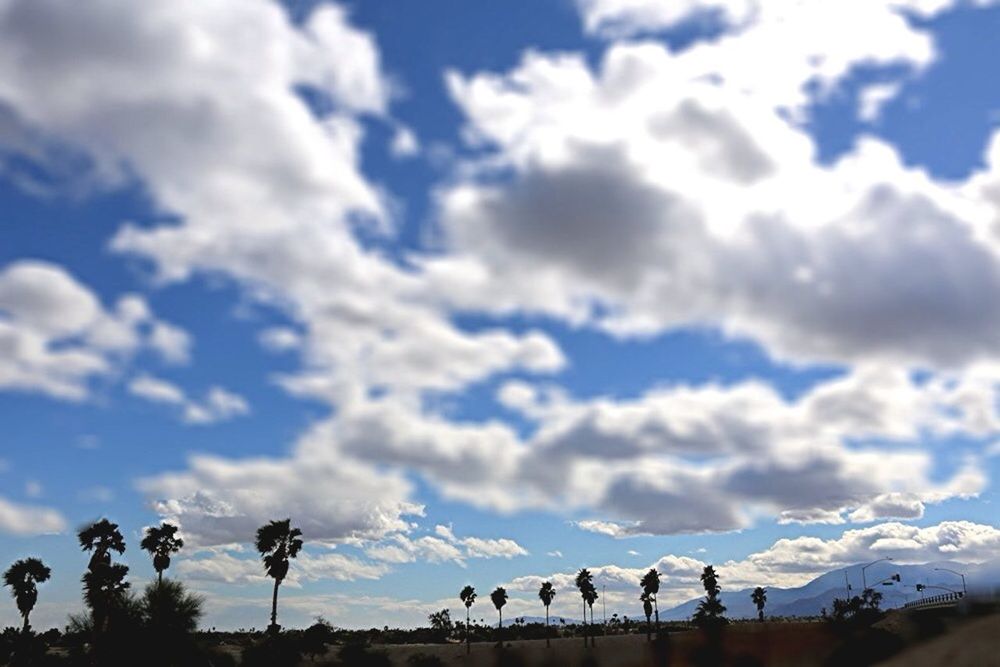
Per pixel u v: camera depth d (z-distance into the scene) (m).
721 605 90.19
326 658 80.38
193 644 41.81
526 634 143.75
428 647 112.44
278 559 73.12
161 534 78.69
